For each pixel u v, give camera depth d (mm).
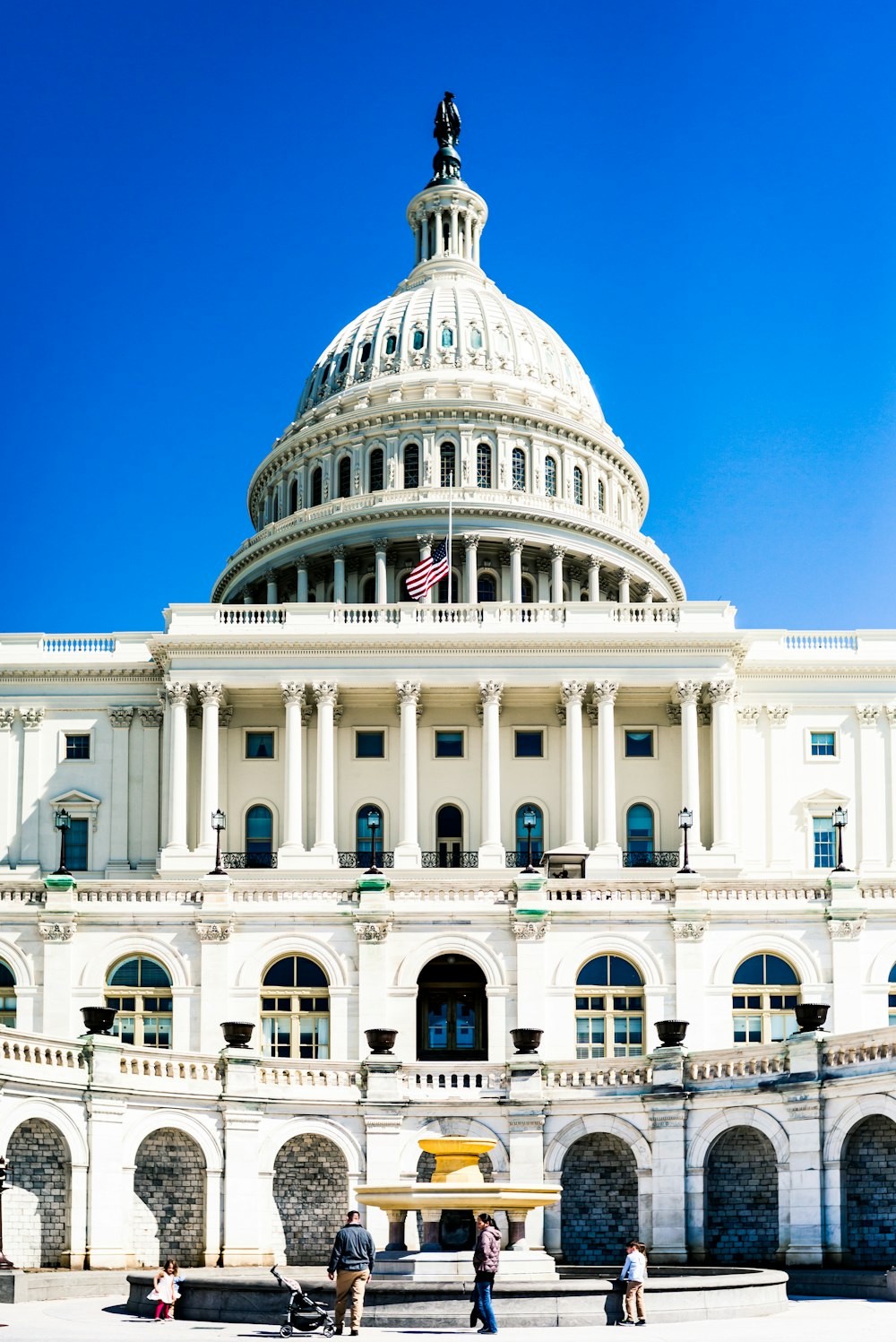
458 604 78812
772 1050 40531
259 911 49156
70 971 48781
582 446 108625
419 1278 33000
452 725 77500
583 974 48938
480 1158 42594
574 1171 42781
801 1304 34438
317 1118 42469
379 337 113312
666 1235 40938
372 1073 42906
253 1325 31109
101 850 77375
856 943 49031
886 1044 38344
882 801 77688
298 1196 42562
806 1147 39250
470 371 109250
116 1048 40219
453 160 127688
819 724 78500
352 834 76438
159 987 48875
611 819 74312
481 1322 30516
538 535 98812
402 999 48469
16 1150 38500
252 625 77750
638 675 75750
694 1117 41438
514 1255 34750
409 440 105500
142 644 80875
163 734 78250
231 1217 41062
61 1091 38906
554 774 77125
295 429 112938
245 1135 41625
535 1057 43031
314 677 75688
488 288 122062
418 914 49031
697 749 75312
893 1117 37500
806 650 79688
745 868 76438
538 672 75875
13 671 79000
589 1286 31312
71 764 78438
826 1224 38656
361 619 80062
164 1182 41156
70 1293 36125
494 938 48969
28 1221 38375
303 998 48781
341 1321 29125
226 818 76312
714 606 78250
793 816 77562
